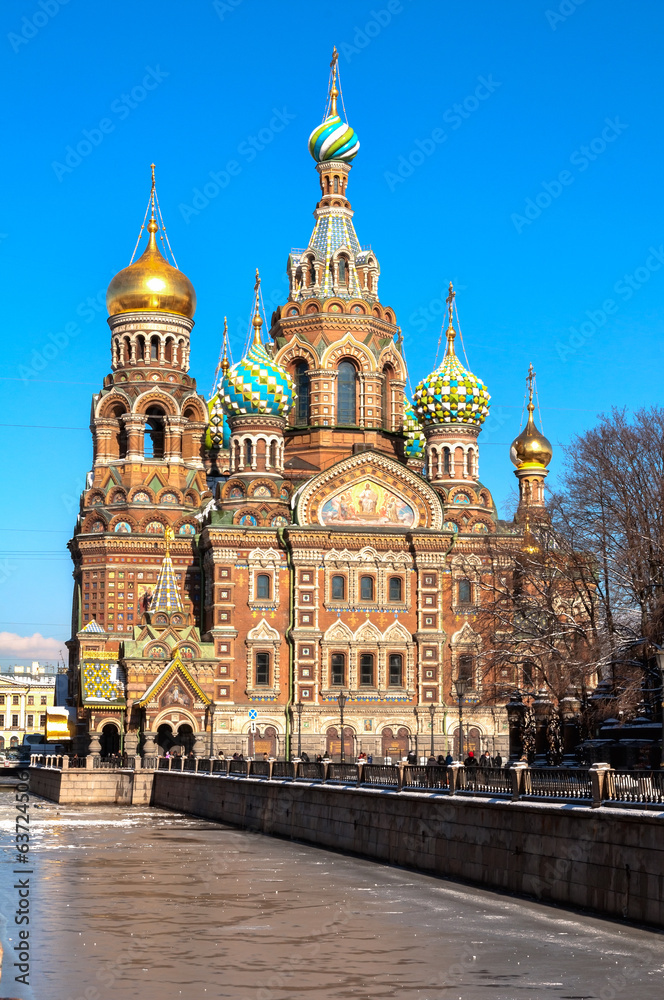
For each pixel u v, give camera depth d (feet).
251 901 145.69
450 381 395.75
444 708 371.56
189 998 99.71
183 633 368.27
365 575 374.22
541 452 412.57
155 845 210.59
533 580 277.23
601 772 130.41
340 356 409.49
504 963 110.42
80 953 116.78
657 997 98.89
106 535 388.57
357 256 424.87
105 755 389.39
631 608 246.88
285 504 377.30
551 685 269.23
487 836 152.35
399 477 379.96
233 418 383.45
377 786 189.06
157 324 408.05
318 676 366.84
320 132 426.51
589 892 130.21
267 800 235.81
